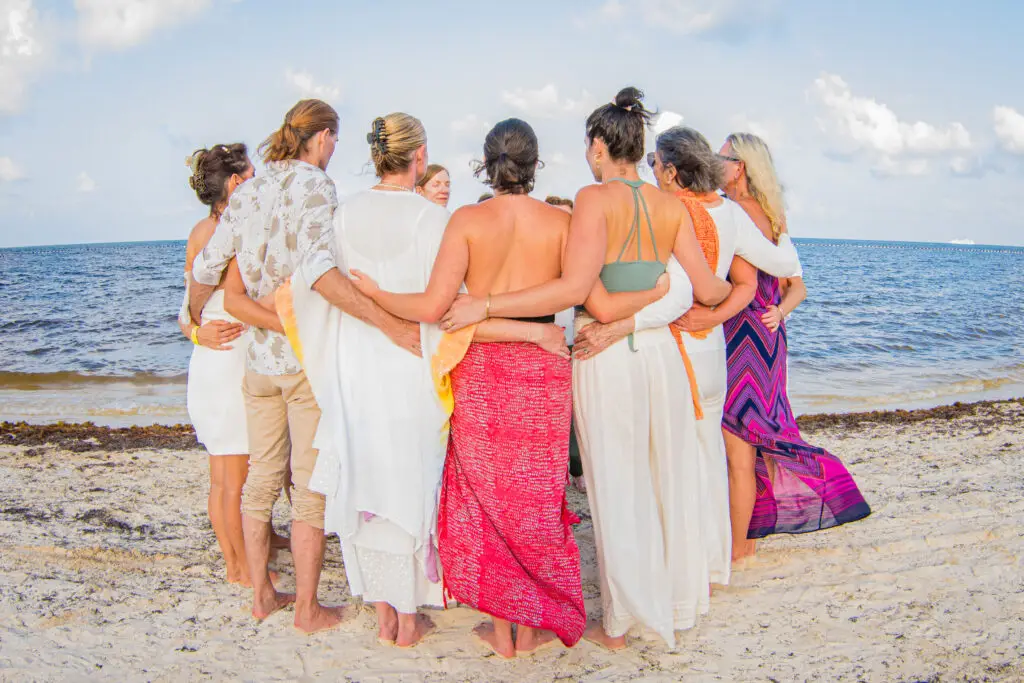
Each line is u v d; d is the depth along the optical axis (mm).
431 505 2793
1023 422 7645
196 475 5645
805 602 3275
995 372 12891
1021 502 4480
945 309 24641
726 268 2971
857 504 3686
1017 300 28250
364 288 2613
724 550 3236
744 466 3459
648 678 2664
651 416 2773
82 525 4355
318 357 2711
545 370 2621
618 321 2676
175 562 3795
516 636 2959
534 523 2674
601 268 2641
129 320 20312
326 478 2686
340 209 2730
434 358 2674
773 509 3646
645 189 2711
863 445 6500
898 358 14680
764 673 2686
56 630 3035
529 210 2637
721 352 3098
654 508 2793
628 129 2686
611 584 2781
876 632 2977
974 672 2641
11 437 7332
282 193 2734
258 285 2822
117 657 2830
